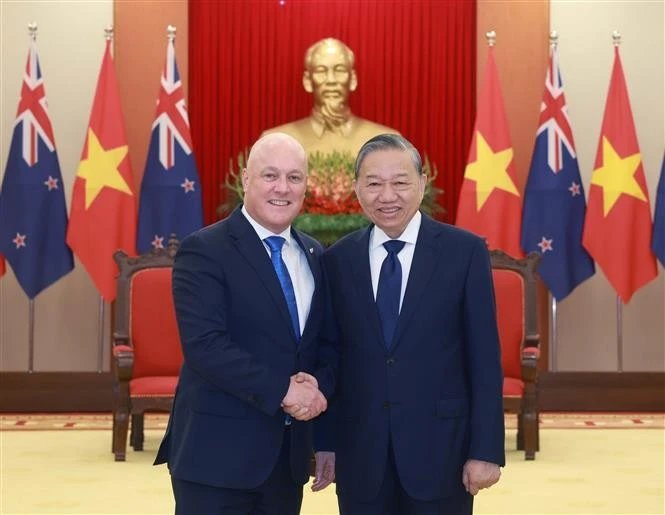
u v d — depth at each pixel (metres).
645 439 8.09
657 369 10.46
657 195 9.49
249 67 10.21
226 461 3.33
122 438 7.08
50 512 5.56
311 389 3.33
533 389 7.23
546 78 9.70
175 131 9.45
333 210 8.63
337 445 3.51
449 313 3.42
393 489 3.45
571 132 9.62
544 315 10.31
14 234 9.35
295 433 3.46
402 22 10.26
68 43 10.25
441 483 3.36
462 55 10.27
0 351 10.23
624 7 10.39
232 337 3.39
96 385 9.66
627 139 9.52
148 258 7.63
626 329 10.47
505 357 7.56
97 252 9.33
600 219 9.46
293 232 3.58
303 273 3.54
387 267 3.47
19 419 9.14
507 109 10.26
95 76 10.27
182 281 3.41
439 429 3.38
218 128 10.21
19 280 9.35
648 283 9.95
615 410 9.81
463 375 3.47
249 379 3.27
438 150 10.25
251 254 3.41
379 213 3.39
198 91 10.19
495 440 3.35
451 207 10.27
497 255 7.73
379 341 3.40
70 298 10.27
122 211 9.40
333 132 9.92
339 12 10.25
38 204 9.37
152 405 7.16
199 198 9.46
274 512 3.51
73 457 7.21
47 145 9.43
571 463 7.06
